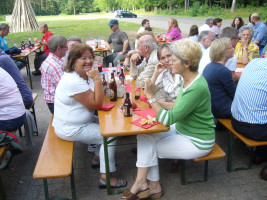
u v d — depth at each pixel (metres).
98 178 2.74
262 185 2.56
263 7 28.28
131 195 2.26
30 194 2.54
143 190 2.29
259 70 2.34
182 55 1.94
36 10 71.50
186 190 2.52
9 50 5.81
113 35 6.62
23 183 2.71
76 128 2.44
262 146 2.80
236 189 2.51
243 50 4.34
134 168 2.89
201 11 31.11
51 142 2.52
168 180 2.68
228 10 30.31
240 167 2.85
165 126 2.10
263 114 2.34
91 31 18.86
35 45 7.21
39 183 2.71
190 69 2.02
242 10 28.44
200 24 20.92
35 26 19.08
